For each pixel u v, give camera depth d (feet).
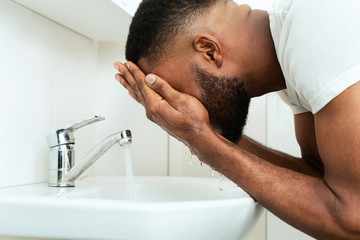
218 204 1.83
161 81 2.40
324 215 2.09
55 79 3.31
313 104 2.08
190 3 2.45
